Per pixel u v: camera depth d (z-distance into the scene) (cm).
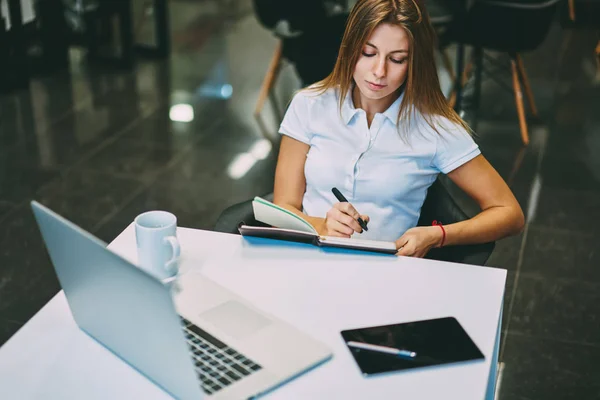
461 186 216
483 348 156
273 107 466
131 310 137
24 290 303
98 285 142
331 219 198
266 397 141
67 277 151
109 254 133
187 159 404
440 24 429
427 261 184
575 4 596
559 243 339
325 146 217
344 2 434
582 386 262
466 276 179
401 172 212
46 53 504
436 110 210
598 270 322
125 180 383
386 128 212
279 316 163
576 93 489
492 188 213
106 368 149
